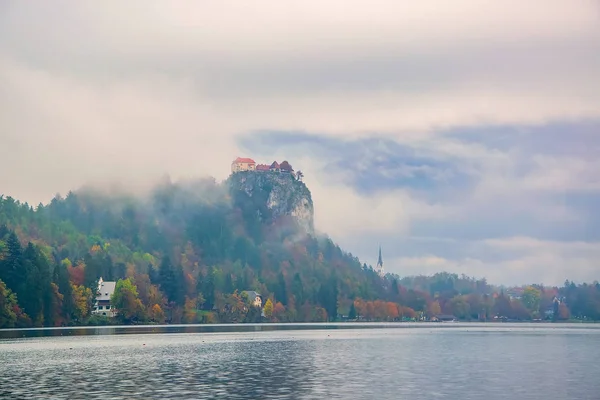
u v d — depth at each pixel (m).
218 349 151.12
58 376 96.62
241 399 77.94
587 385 91.81
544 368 112.75
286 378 96.31
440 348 160.75
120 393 81.56
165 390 84.19
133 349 147.12
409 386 88.94
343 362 120.69
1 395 79.62
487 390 86.44
